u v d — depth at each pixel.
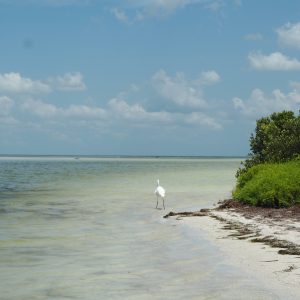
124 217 20.55
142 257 12.36
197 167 97.38
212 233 15.51
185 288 9.40
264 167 24.81
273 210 20.41
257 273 10.20
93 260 12.08
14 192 32.81
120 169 84.62
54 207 24.12
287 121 31.17
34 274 10.71
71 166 112.00
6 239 15.09
